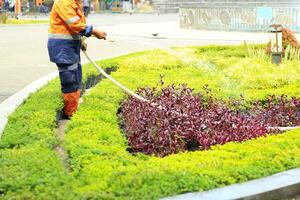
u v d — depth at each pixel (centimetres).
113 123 773
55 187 539
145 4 5456
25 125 734
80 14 841
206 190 537
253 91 981
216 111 796
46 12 4728
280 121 823
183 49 1491
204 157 615
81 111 815
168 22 3494
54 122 770
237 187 545
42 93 928
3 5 4325
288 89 982
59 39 840
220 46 1582
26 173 562
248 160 604
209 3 3703
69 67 849
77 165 603
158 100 848
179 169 571
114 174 558
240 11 2498
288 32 1251
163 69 1208
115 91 947
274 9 2377
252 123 773
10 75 1329
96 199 514
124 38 2195
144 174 552
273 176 571
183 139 723
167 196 524
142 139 719
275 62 1179
